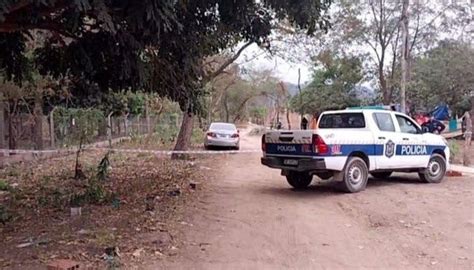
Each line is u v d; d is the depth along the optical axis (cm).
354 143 1138
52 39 976
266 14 973
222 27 941
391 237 756
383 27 3016
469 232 785
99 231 767
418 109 3997
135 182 1329
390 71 3475
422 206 981
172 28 738
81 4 560
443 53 3384
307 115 5381
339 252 675
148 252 656
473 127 3309
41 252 650
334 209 963
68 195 1092
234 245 704
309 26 913
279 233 777
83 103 2309
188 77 1015
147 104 3453
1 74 1252
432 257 654
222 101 6700
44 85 1752
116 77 944
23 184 1291
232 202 1041
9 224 821
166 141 2978
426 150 1299
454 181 1362
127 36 755
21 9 661
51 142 2050
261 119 8725
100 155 2088
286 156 1144
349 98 4222
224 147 2589
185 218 875
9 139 1817
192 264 611
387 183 1312
